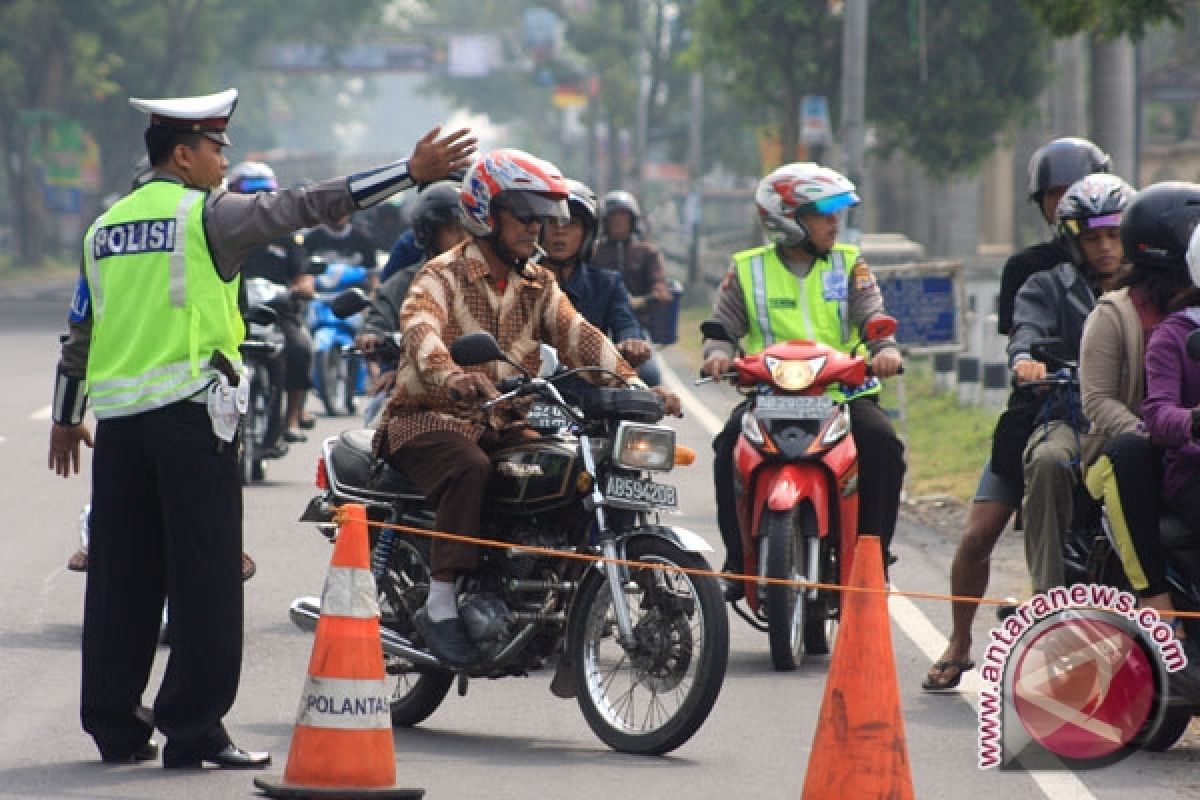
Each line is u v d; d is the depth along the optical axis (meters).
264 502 36.47
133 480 17.62
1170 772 18.20
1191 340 17.86
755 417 23.16
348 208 17.11
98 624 17.91
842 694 15.55
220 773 17.58
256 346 28.31
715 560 30.66
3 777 17.44
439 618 19.00
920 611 26.30
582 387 22.11
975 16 92.06
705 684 18.16
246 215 17.36
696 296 118.81
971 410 52.38
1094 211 21.31
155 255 17.52
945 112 94.12
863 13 59.41
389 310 26.22
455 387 18.31
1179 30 42.03
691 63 102.81
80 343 18.28
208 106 17.78
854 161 59.59
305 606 20.83
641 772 17.98
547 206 19.22
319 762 16.30
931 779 17.91
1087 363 19.78
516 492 18.97
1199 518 18.47
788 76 94.19
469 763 18.33
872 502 23.50
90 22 174.12
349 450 20.53
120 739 17.95
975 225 148.25
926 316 38.56
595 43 198.62
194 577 17.52
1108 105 51.75
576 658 19.02
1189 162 133.25
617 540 18.72
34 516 34.06
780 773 17.98
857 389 23.92
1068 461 20.38
